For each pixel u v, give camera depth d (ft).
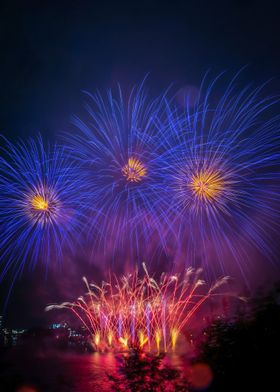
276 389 17.80
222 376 19.47
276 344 18.48
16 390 29.22
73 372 43.27
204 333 22.70
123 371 22.63
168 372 21.48
